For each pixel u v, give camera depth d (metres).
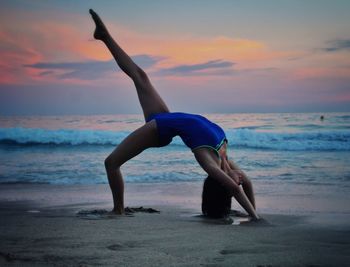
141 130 4.48
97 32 4.98
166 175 8.21
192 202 5.49
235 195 4.11
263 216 4.21
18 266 2.27
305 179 7.51
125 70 4.95
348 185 6.78
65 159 10.87
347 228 3.49
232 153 12.20
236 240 2.96
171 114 4.56
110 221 3.90
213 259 2.41
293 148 13.24
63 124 23.22
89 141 14.17
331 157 11.14
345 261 2.38
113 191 4.52
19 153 12.34
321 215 4.29
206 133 4.30
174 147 13.07
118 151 4.48
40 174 8.34
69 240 2.95
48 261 2.37
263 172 8.50
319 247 2.72
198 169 8.99
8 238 3.02
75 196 6.04
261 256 2.48
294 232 3.29
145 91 4.86
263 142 13.83
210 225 3.67
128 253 2.56
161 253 2.55
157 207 5.07
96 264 2.30
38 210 4.80
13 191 6.55
